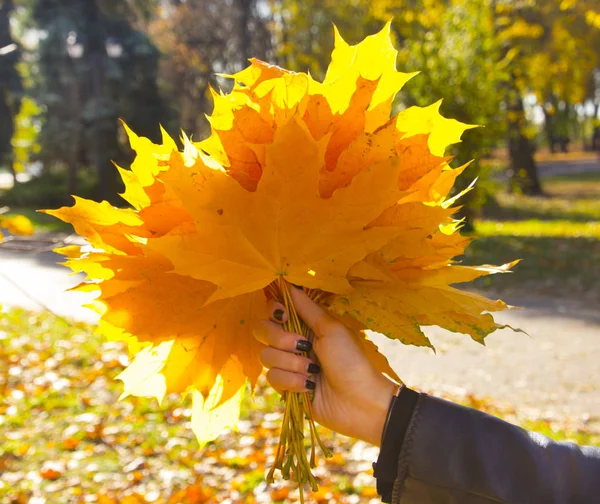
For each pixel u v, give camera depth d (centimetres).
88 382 609
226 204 125
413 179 136
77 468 446
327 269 127
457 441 123
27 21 2295
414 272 137
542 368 699
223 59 2788
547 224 1830
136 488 424
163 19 2875
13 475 433
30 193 2402
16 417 518
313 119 134
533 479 119
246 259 126
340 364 134
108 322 134
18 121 2575
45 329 790
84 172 2605
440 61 1243
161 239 123
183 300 134
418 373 690
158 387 144
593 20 1739
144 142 139
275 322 137
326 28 1858
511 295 1031
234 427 145
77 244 141
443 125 136
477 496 120
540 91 1975
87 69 2252
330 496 418
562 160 5400
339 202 125
